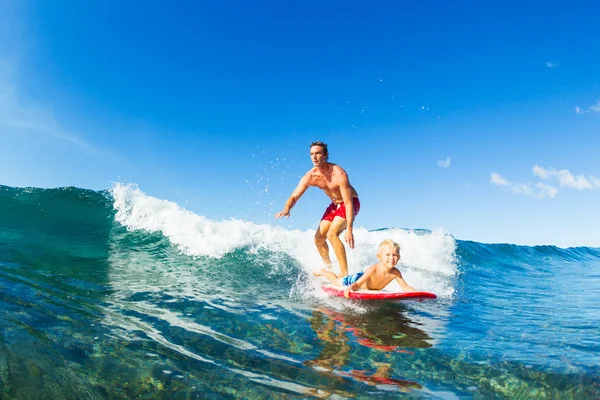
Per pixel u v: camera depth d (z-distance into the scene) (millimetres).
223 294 4754
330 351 3076
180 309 3916
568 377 2682
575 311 4762
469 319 4211
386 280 5414
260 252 7461
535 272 9641
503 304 5152
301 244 8320
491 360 2967
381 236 9625
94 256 6227
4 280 4086
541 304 5242
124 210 8656
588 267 11852
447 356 3033
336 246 6004
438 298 5293
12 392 2109
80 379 2352
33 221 7895
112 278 4965
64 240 7109
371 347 3201
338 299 4887
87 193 9242
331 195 6055
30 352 2557
